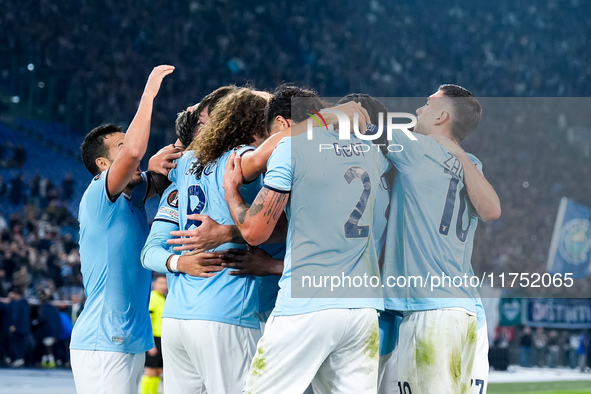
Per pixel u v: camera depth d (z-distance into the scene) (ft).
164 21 73.67
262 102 10.26
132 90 66.23
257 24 80.18
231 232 9.59
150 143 61.62
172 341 9.73
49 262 42.27
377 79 84.53
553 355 47.57
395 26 89.35
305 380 8.55
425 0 92.27
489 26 93.04
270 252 10.46
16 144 56.54
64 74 64.08
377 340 8.96
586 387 35.29
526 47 92.73
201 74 72.69
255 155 9.30
